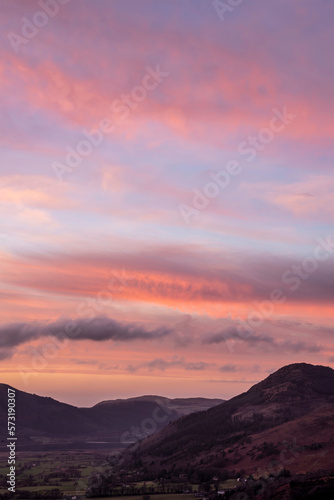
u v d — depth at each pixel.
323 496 180.50
